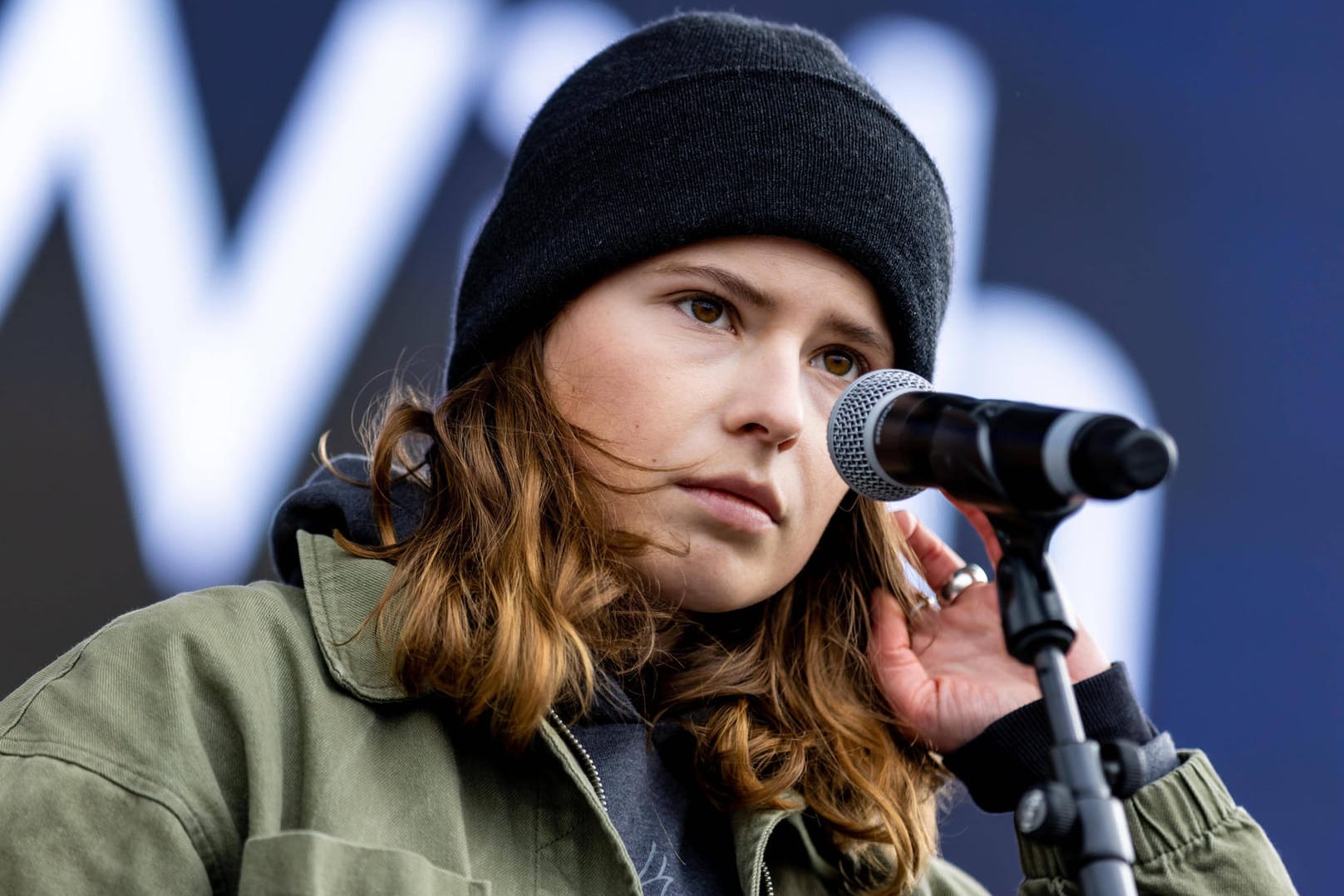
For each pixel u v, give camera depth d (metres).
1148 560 11.27
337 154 10.13
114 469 9.49
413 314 10.14
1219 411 11.62
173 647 4.90
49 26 9.66
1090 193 11.72
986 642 6.40
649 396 5.52
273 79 10.09
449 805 4.91
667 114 5.89
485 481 5.67
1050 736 5.83
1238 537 11.46
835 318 5.77
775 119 5.85
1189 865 5.72
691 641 6.07
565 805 5.09
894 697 6.25
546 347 5.89
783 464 5.56
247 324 9.79
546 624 5.26
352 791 4.78
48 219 9.55
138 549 9.45
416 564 5.43
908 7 11.62
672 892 5.36
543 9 10.76
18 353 9.44
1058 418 4.15
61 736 4.62
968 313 11.27
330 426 9.89
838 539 6.55
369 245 10.11
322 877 4.41
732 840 5.72
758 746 5.85
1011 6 11.89
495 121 10.53
